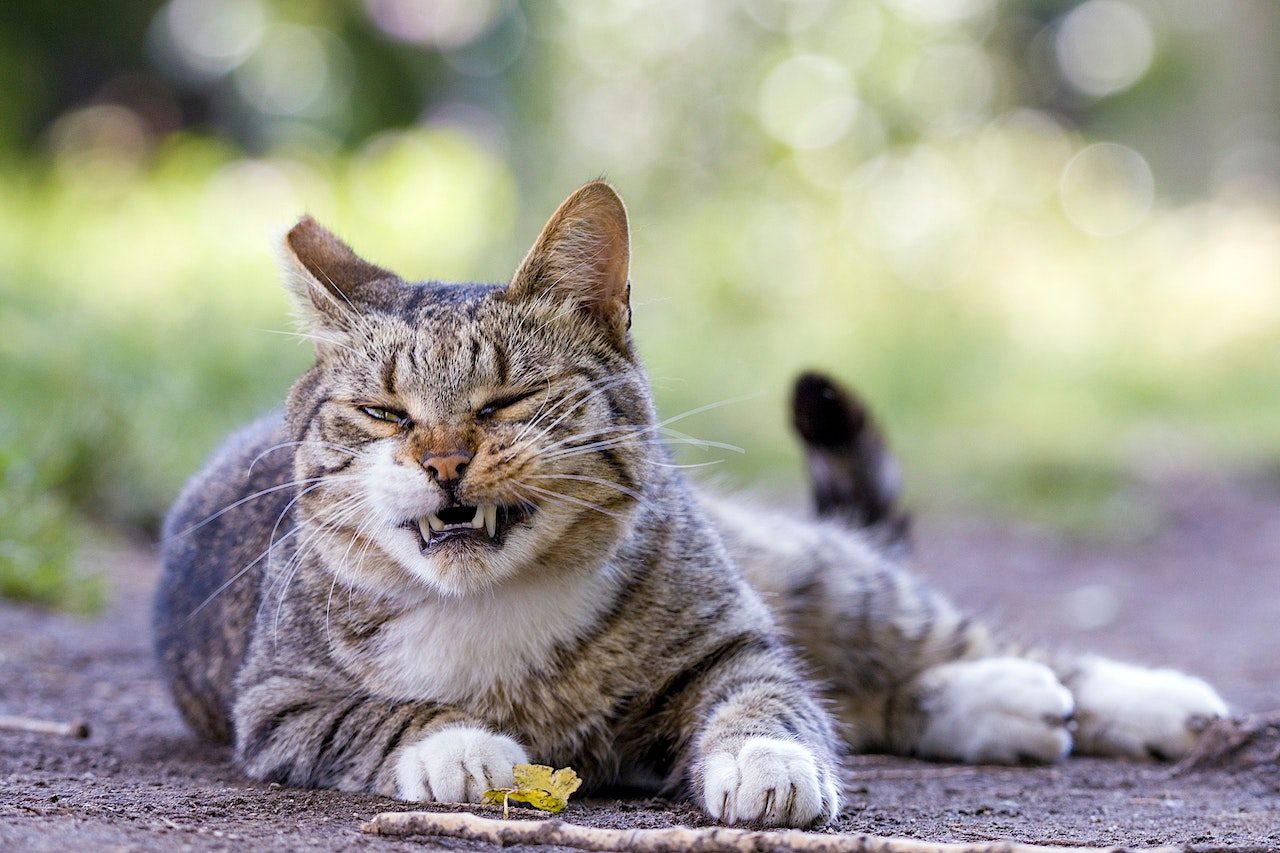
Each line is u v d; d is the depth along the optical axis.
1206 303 24.47
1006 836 4.02
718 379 15.41
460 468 4.42
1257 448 17.95
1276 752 5.17
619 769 4.82
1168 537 13.85
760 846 3.43
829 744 4.58
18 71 21.62
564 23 21.98
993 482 15.29
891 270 21.44
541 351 4.73
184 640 5.55
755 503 6.74
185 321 12.32
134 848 3.36
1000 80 25.56
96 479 9.83
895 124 21.80
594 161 20.80
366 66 23.88
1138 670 5.95
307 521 4.77
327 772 4.56
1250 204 29.06
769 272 19.83
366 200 16.94
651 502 4.83
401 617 4.66
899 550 6.79
